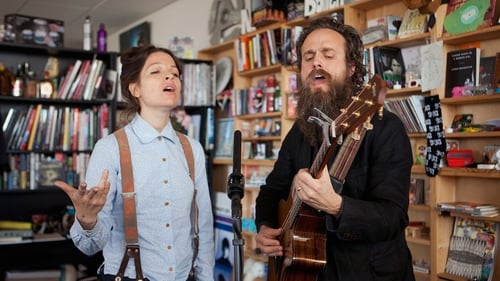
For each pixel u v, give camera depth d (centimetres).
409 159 135
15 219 360
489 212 230
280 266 152
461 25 239
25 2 488
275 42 337
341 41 144
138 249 147
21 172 346
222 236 393
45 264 351
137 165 151
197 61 416
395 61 277
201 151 174
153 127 159
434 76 249
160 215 151
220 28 414
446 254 251
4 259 341
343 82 141
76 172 362
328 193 119
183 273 157
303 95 144
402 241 139
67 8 509
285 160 170
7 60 361
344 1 288
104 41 381
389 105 267
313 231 136
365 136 137
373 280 133
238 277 129
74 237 139
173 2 491
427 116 252
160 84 157
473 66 239
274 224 166
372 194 132
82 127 364
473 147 251
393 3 281
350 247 135
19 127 347
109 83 372
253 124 384
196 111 423
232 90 391
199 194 170
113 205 151
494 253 234
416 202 267
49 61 371
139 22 558
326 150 112
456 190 257
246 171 381
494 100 235
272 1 338
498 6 229
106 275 149
